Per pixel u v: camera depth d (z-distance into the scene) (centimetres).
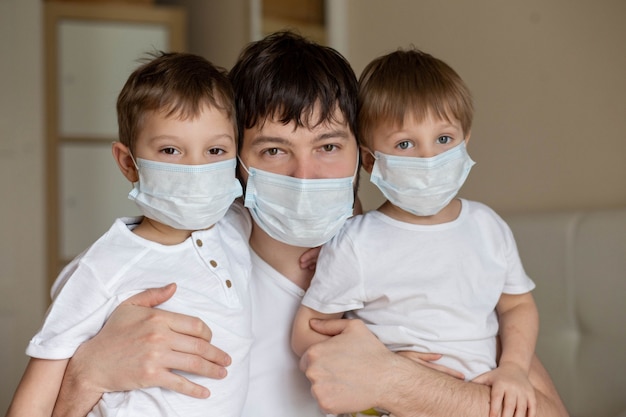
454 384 126
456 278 133
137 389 116
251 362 138
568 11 223
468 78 262
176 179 119
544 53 231
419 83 130
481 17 256
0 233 372
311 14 352
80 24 416
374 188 305
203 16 443
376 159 133
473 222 140
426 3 284
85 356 115
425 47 285
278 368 138
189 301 122
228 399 123
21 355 371
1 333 370
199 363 115
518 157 241
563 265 197
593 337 189
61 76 414
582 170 219
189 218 120
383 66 136
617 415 170
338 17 336
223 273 126
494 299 137
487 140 253
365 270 132
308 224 125
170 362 113
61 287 122
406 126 129
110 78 421
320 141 124
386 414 130
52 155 411
